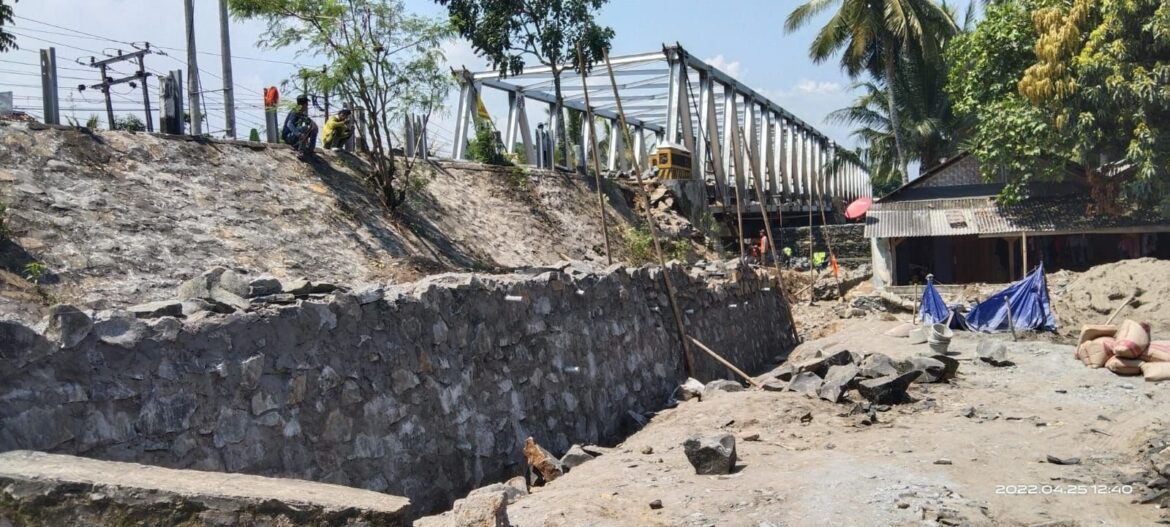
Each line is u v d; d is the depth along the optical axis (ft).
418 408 27.53
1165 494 22.76
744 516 21.56
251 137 64.49
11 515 15.47
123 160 43.32
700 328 51.88
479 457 29.84
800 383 39.70
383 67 55.11
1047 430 32.09
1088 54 80.84
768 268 97.30
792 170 156.25
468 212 66.59
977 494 23.48
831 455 28.22
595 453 30.40
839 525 20.75
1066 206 91.97
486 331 31.63
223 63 56.29
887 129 135.85
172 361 20.27
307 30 53.06
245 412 21.70
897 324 70.74
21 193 36.24
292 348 23.39
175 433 20.02
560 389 35.47
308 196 51.52
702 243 94.43
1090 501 22.81
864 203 101.35
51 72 43.78
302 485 17.39
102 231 37.19
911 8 114.93
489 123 85.30
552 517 21.13
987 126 89.86
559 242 73.20
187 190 44.50
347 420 24.70
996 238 102.06
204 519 15.70
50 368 17.99
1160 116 80.12
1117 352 44.96
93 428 18.48
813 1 122.93
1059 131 83.87
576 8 84.23
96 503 15.56
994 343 50.44
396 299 27.73
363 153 62.23
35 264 31.63
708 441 26.40
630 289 43.86
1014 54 91.97
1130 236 94.27
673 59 103.91
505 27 84.12
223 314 22.06
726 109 121.29
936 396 39.70
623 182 97.91
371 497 16.98
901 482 24.52
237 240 42.96
